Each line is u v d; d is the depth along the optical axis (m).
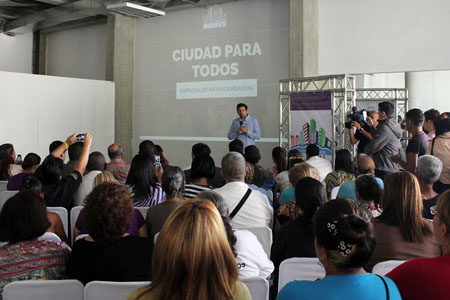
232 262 1.35
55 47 13.91
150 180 4.21
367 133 7.09
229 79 10.53
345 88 7.69
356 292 1.43
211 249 1.30
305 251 2.72
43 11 11.80
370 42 8.80
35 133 10.88
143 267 2.13
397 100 9.96
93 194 2.16
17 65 13.62
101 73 12.84
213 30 10.73
